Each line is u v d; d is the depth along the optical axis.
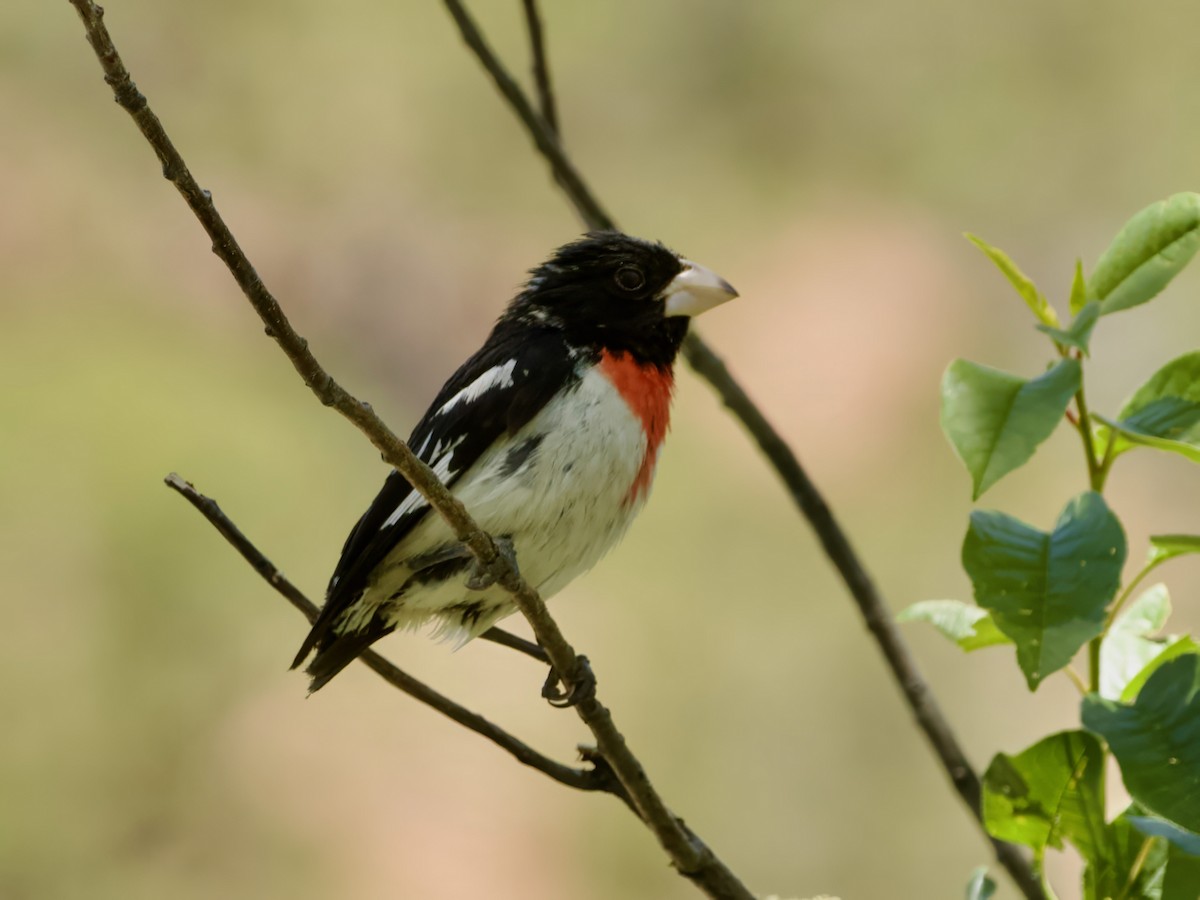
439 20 12.90
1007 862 4.98
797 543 11.66
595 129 13.24
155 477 10.98
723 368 6.27
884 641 5.72
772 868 10.96
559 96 13.23
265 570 5.17
